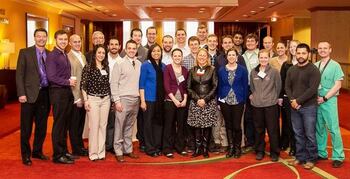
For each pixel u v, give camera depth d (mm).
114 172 4941
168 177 4766
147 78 5633
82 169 5043
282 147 6113
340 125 8242
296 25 19938
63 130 5316
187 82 5648
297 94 5105
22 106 5125
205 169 5098
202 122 5551
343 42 16000
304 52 5012
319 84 5051
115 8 16281
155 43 5887
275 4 14547
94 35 5719
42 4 15008
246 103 5957
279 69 5984
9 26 12461
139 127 5969
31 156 5500
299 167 5199
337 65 5164
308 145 5191
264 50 5480
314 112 5098
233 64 5551
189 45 5930
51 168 5070
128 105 5434
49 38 16141
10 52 11719
